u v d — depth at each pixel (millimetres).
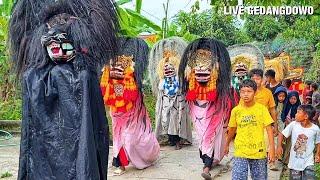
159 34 10188
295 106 6531
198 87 5852
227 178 5930
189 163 6680
